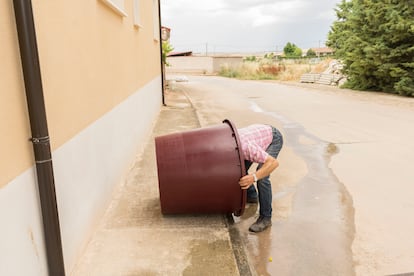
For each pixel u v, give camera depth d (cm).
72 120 279
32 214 212
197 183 324
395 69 1412
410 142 677
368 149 633
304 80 2389
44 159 214
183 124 854
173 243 312
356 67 1625
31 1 201
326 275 284
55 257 231
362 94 1538
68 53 272
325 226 362
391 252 315
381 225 363
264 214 356
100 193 356
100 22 373
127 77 532
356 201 420
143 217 361
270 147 351
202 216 362
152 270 274
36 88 204
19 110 198
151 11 924
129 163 521
